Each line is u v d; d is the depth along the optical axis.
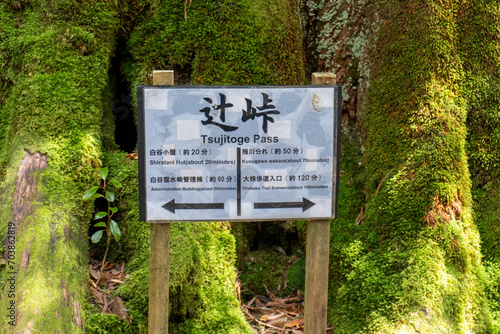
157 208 2.05
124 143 3.30
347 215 3.04
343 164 3.24
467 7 2.83
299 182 2.10
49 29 2.81
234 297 2.73
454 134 2.76
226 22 2.94
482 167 2.93
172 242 2.60
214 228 2.89
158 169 2.03
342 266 2.81
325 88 2.05
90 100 2.77
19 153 2.57
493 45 2.86
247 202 2.09
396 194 2.74
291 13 3.07
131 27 3.08
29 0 2.91
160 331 2.13
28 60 2.78
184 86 2.00
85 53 2.82
